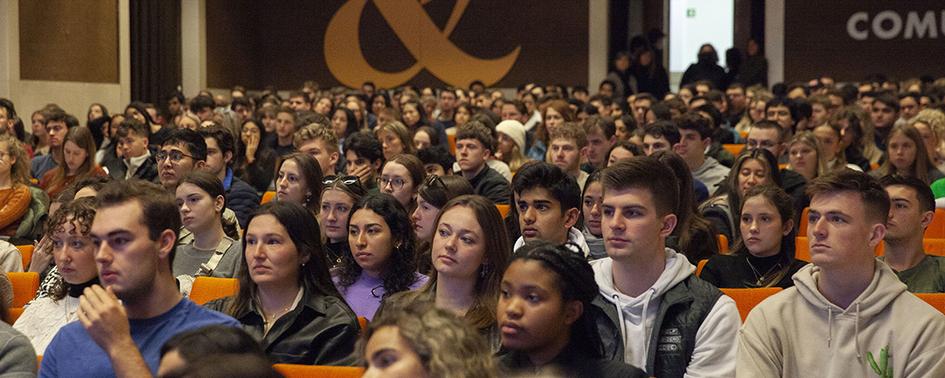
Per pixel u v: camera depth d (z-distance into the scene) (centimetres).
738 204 652
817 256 351
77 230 423
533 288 304
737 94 1574
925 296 419
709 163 835
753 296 434
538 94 1747
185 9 1984
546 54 2111
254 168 1016
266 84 2209
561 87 1780
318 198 639
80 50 1606
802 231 714
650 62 1930
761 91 1574
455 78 2139
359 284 475
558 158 789
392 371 206
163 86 1878
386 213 464
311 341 398
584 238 476
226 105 1655
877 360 344
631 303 365
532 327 304
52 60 1550
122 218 328
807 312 358
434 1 2138
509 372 303
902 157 806
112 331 303
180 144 709
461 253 390
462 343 209
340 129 1216
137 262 328
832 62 2002
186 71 1991
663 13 2178
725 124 1391
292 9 2195
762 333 359
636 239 360
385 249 463
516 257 310
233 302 420
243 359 210
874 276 352
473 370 208
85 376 333
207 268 546
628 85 1908
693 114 829
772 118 1170
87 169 874
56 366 340
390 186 625
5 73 1455
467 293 397
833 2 1995
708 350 358
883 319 348
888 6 1969
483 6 2123
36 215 717
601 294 371
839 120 966
